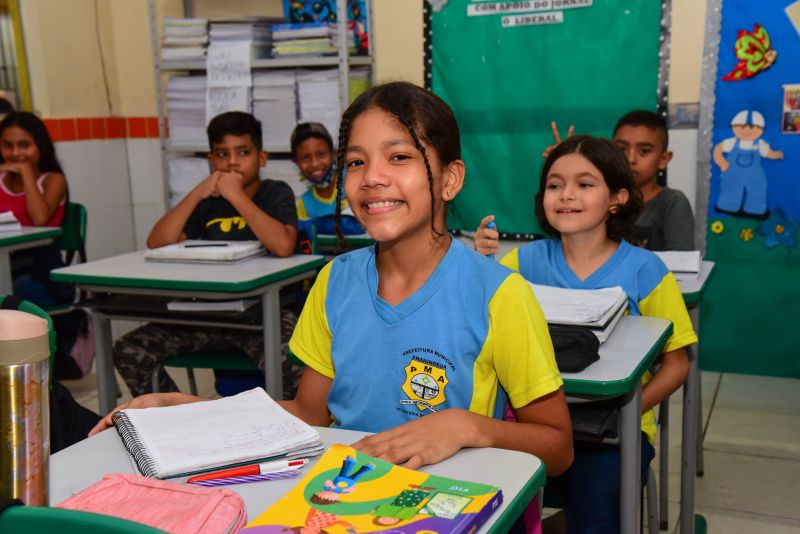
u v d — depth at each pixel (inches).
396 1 149.4
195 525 28.5
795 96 126.8
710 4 129.5
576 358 51.5
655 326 62.7
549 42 140.5
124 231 178.7
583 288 73.7
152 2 153.9
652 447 67.6
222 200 110.6
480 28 144.6
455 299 43.6
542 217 81.6
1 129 134.4
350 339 45.6
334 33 144.3
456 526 28.8
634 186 76.0
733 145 132.0
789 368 135.0
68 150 162.6
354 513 30.1
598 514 59.4
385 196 41.4
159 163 177.6
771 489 93.8
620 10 135.2
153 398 43.9
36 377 28.6
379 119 41.4
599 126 140.1
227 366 96.1
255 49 148.4
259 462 35.8
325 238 123.4
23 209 134.7
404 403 44.3
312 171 136.2
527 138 145.3
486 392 43.7
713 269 88.1
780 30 126.0
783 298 133.3
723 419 116.5
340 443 39.3
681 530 79.8
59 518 23.5
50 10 157.1
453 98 148.9
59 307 125.1
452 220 153.5
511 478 34.4
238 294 86.0
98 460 37.4
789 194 129.9
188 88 152.8
